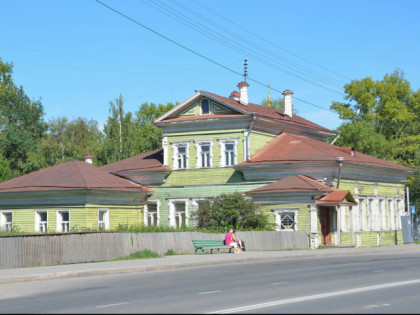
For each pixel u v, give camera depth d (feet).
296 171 139.13
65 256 82.33
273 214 131.54
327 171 135.74
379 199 157.58
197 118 150.71
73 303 44.24
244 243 112.06
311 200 127.75
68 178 137.18
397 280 56.54
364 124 218.59
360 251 114.01
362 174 149.18
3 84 270.87
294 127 163.32
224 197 127.95
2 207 141.49
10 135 253.24
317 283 54.54
